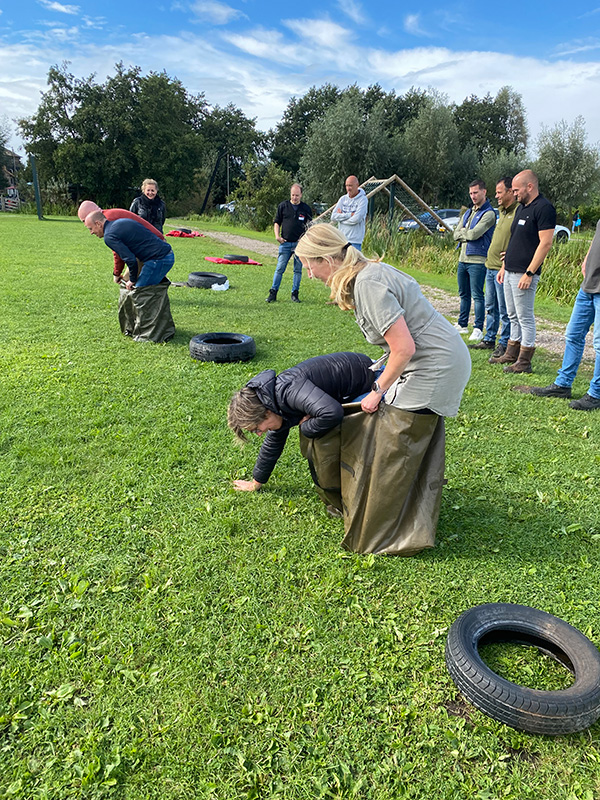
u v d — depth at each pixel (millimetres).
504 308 6684
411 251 16344
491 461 4102
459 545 3098
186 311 8445
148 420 4500
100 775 1842
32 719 2029
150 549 2938
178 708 2084
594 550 3105
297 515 3293
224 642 2381
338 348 6754
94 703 2094
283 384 2820
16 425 4289
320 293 10492
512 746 1991
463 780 1874
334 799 1800
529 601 2693
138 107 42594
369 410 2744
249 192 30281
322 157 30750
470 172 36875
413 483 2898
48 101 41312
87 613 2512
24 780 1822
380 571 2850
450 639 2307
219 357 5945
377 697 2168
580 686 2090
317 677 2238
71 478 3592
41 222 26703
